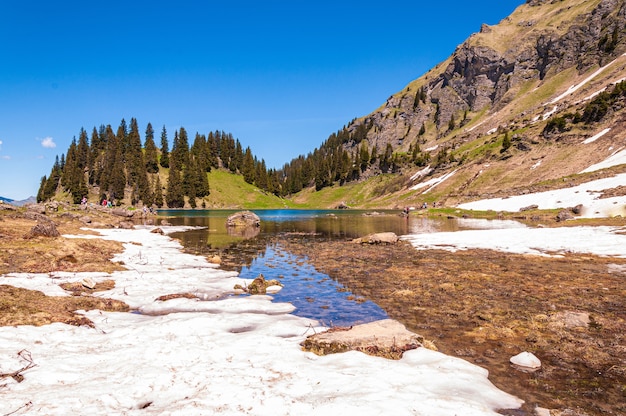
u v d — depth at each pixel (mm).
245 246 35062
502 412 7523
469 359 10320
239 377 8586
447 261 25156
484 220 61719
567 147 105312
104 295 16609
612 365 9820
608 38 174250
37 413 6734
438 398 7641
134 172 145750
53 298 14781
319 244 36312
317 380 8500
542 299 15836
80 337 11391
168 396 7684
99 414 6855
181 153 169000
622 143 87625
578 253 26297
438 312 14539
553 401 8078
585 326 12625
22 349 9852
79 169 141125
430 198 126688
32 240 24609
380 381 8445
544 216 55438
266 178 188875
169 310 15148
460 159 149750
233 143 193750
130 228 50625
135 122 157000
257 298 16969
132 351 10219
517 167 111875
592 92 137500
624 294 16203
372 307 15422
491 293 16984
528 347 11109
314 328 12820
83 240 27562
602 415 7523
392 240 35344
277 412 7000
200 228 55938
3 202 44844
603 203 52438
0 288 14773
